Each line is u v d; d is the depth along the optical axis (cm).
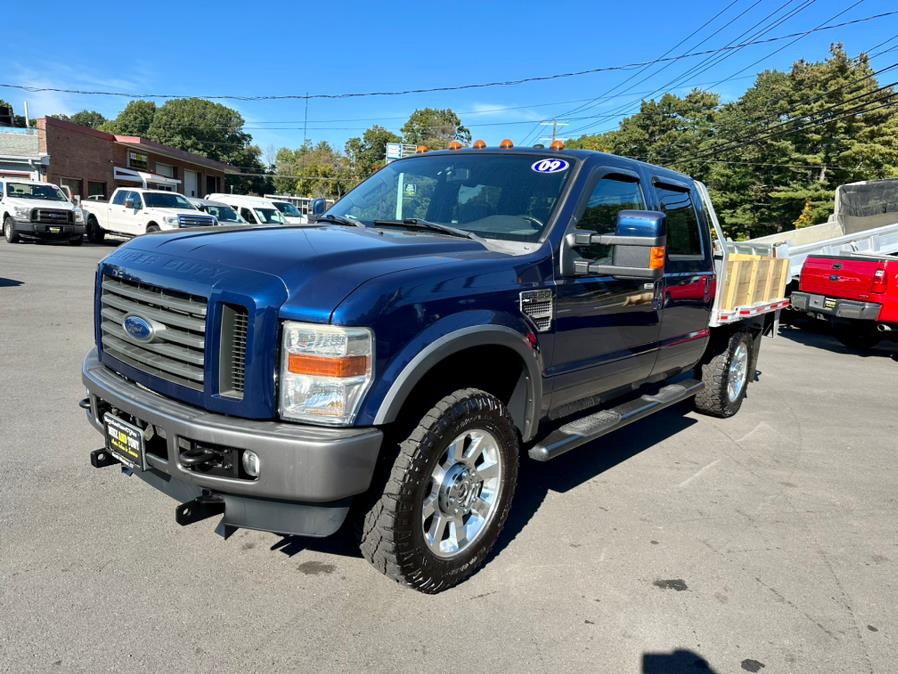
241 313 256
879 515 420
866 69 3881
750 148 4291
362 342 250
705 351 593
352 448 247
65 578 295
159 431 273
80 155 3259
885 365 962
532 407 336
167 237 316
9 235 1991
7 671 235
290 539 344
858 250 1200
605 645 273
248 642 260
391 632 272
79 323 843
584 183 376
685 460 504
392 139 7988
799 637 286
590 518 392
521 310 318
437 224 370
